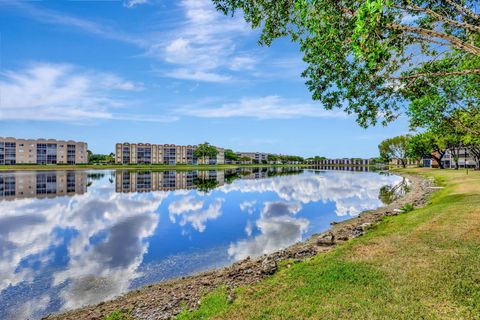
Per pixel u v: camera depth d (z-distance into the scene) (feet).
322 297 22.08
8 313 27.32
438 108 44.70
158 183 175.52
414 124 50.24
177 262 40.98
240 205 91.71
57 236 55.31
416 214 52.75
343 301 21.08
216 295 25.99
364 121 28.53
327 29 20.56
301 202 97.40
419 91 26.27
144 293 30.99
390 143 367.86
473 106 47.03
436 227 39.42
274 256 40.16
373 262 28.30
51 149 458.50
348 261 29.30
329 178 218.38
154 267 39.19
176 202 98.12
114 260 42.06
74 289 32.42
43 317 26.55
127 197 110.73
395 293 21.66
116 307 27.50
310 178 220.23
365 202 96.12
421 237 35.32
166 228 61.41
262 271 31.60
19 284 33.81
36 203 95.61
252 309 21.42
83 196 113.50
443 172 195.93
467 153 263.70
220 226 63.16
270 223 65.72
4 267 39.22
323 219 69.51
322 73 27.12
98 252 45.55
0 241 51.90
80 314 26.66
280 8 25.50
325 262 29.94
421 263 26.89
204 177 235.40
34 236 55.26
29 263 40.75
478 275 23.40
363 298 21.34
